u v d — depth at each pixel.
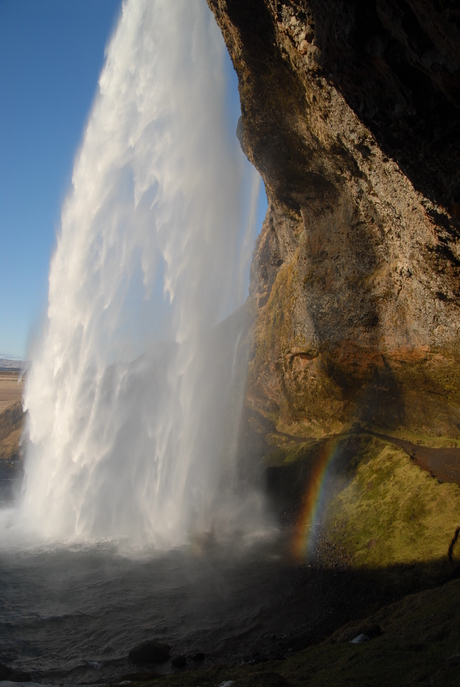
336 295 22.44
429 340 17.81
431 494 15.01
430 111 9.98
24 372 22.50
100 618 11.81
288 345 28.05
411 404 20.83
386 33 9.29
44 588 13.43
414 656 6.71
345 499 18.55
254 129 20.12
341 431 24.12
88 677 9.33
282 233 31.31
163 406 22.23
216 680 7.54
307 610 12.27
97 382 21.91
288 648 10.40
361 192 18.00
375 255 19.75
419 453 18.56
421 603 9.23
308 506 20.14
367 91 11.06
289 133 18.62
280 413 30.45
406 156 11.68
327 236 22.75
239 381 33.00
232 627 11.42
